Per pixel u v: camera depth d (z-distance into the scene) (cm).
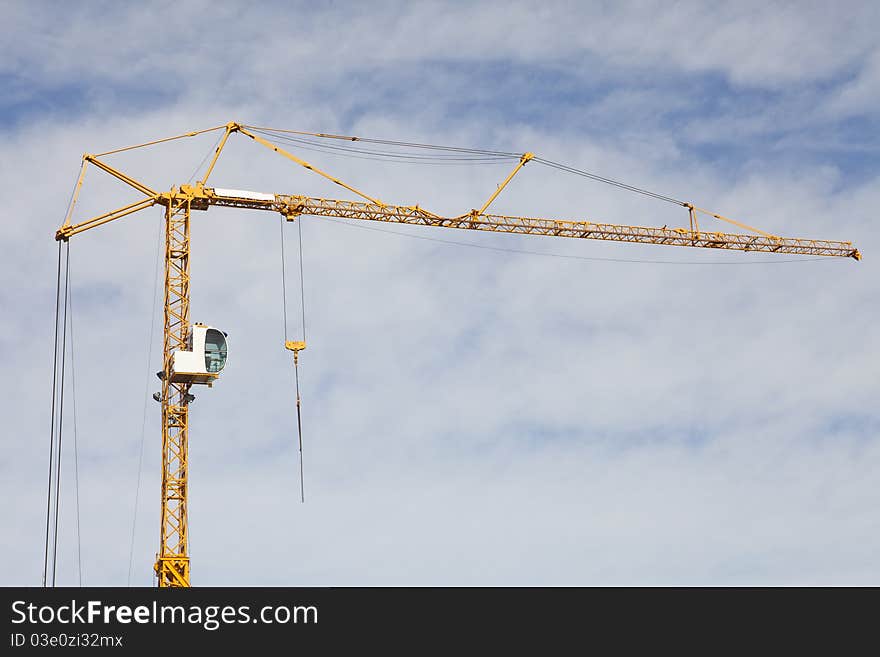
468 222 17625
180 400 14662
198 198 15950
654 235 18988
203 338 14500
